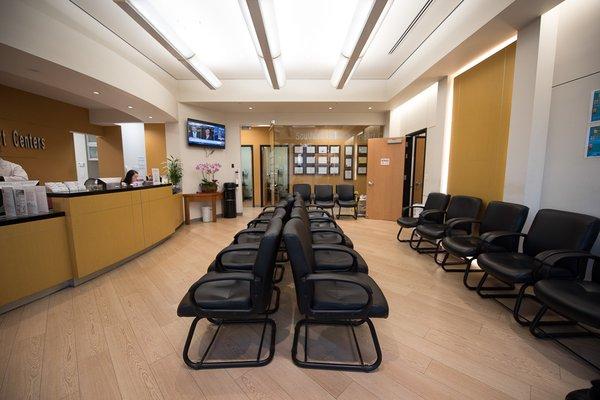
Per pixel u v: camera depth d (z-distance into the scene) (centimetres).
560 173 238
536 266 198
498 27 259
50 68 284
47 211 254
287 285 274
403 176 584
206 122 583
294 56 418
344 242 249
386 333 194
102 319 213
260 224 324
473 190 343
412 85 433
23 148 471
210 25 326
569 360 165
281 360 169
